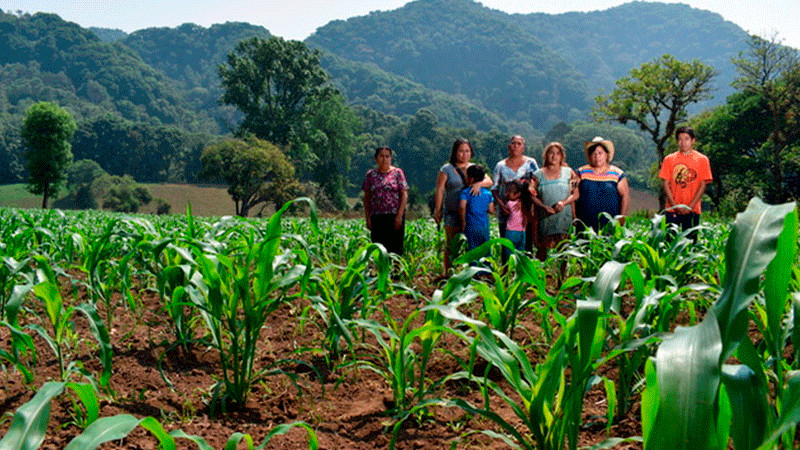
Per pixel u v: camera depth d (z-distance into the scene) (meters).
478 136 163.50
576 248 4.71
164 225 8.68
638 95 48.03
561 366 1.86
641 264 4.18
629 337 2.37
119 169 143.75
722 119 53.22
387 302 5.29
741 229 1.34
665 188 6.95
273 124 74.00
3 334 3.78
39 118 62.72
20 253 4.26
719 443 1.44
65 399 2.76
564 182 6.16
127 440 2.42
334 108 83.62
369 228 7.04
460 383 3.21
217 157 57.53
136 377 3.18
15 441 1.35
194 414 2.75
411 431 2.64
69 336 3.65
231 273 2.75
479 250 2.75
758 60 45.25
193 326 3.89
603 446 2.01
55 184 65.06
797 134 47.81
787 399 1.35
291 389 3.14
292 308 4.70
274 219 2.60
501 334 2.16
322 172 84.00
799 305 1.78
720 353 1.20
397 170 6.89
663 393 1.19
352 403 3.00
